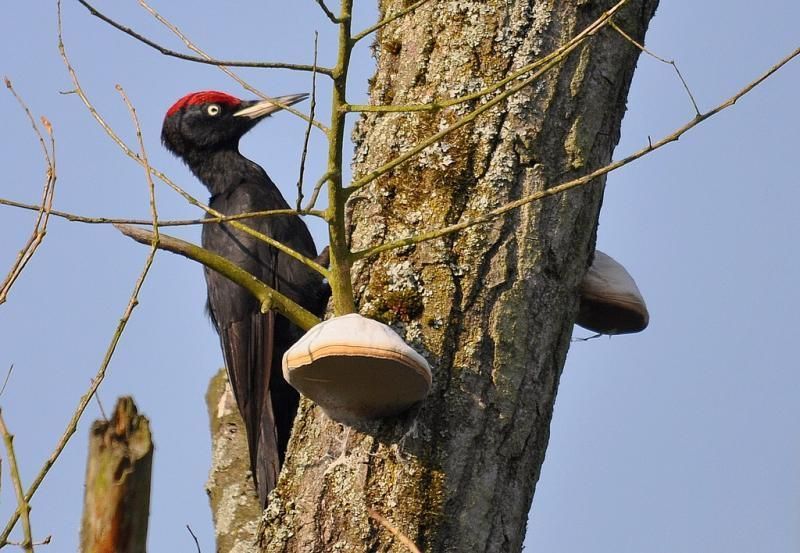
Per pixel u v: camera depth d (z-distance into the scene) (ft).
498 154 26.08
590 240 27.04
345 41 22.86
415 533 23.56
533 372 25.14
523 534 24.80
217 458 36.78
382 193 26.50
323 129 24.91
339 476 24.41
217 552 34.63
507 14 27.02
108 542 19.88
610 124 27.20
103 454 20.22
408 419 24.26
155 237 22.62
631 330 32.37
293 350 23.62
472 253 25.41
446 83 26.84
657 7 28.76
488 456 24.30
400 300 25.23
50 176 22.38
